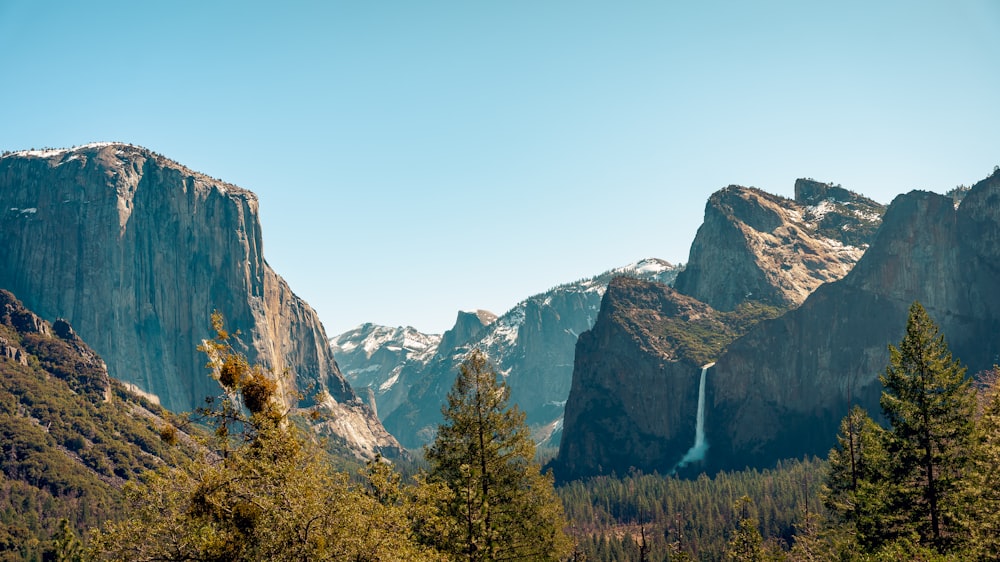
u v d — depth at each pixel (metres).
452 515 50.75
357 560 34.06
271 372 40.88
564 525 62.94
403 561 35.59
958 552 49.25
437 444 59.47
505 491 57.50
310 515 33.44
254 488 34.88
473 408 58.53
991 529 48.72
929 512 54.25
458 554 48.44
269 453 36.12
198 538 34.28
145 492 35.31
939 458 54.28
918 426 55.12
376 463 42.81
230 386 38.91
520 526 57.31
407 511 39.75
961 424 54.12
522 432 59.56
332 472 37.94
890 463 56.97
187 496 35.28
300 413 40.69
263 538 33.59
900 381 57.03
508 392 59.62
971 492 50.41
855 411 72.19
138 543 34.41
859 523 58.16
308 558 32.97
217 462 37.22
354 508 35.00
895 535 54.62
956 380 55.09
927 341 56.34
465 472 51.56
